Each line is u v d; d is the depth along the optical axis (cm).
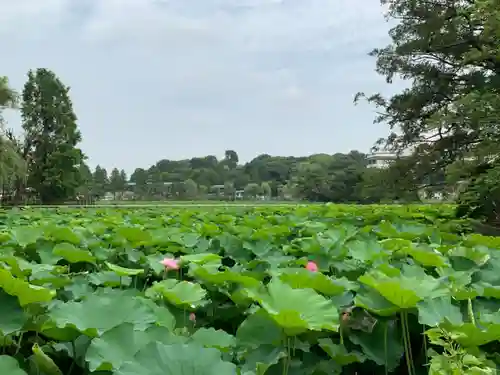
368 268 321
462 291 237
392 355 220
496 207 1156
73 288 276
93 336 191
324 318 192
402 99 1758
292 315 177
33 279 273
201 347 164
